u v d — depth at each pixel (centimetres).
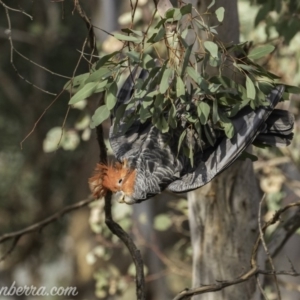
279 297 831
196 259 1060
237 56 881
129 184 859
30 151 2289
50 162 2284
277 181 1370
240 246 1037
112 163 902
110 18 1695
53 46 2156
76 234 2247
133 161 862
